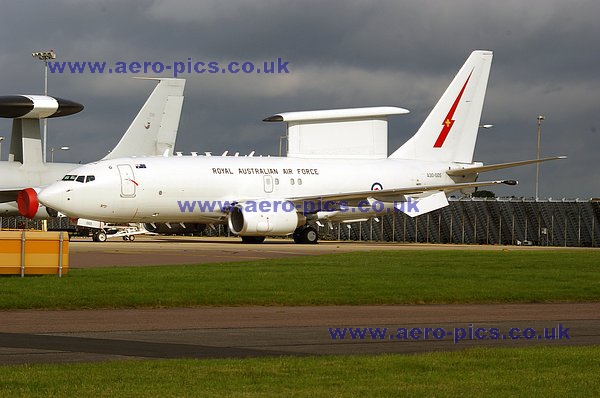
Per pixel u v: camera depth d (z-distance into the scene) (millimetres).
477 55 94688
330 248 75500
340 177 87750
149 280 41156
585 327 29891
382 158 92125
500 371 20859
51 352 23344
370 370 20781
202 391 18297
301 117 94125
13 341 25250
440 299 37219
